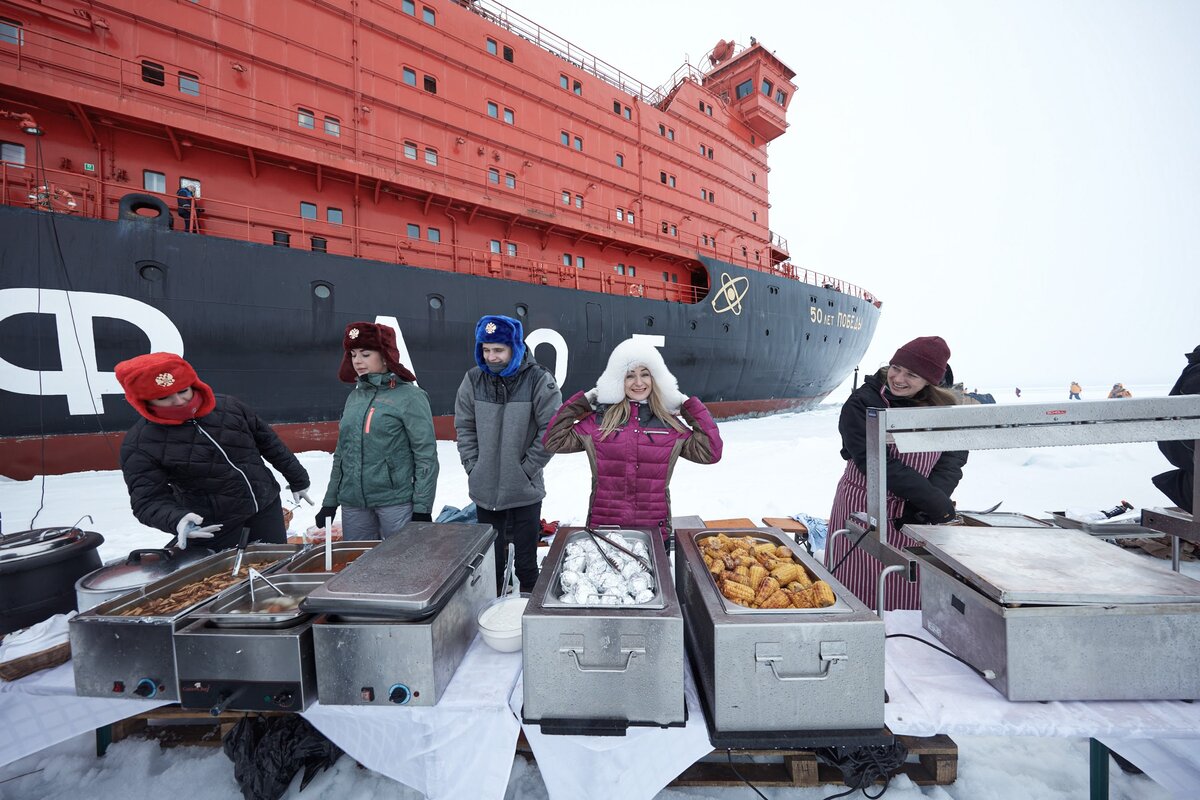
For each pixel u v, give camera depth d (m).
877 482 1.36
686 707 1.10
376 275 8.01
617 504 1.84
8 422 5.75
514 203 9.21
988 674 1.11
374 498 2.29
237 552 1.57
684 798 1.46
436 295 8.62
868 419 1.38
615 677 1.02
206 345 6.76
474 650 1.32
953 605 1.24
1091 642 1.05
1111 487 6.34
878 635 0.99
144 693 1.10
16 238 5.63
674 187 13.23
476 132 9.46
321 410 7.86
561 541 1.49
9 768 1.56
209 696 1.09
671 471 1.85
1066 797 1.48
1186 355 2.05
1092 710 1.03
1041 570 1.16
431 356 8.69
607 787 1.06
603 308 10.88
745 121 15.59
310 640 1.12
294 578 1.40
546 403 2.38
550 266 10.55
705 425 1.83
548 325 10.02
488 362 2.32
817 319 16.91
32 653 1.19
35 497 5.30
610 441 1.83
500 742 1.09
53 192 5.88
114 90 6.24
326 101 7.87
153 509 1.66
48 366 5.88
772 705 1.00
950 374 2.15
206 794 1.48
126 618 1.10
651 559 1.37
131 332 6.27
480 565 1.44
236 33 7.11
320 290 7.54
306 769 1.50
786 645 0.99
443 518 2.98
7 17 5.74
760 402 16.20
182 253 6.50
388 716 1.10
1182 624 1.04
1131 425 1.18
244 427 2.02
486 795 1.08
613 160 11.78
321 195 7.86
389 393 2.30
